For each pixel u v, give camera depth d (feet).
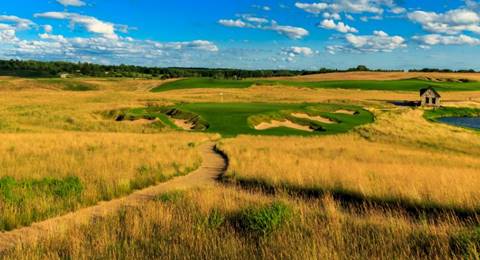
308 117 233.76
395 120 245.45
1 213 33.14
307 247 22.02
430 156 114.21
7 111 201.36
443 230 26.25
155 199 40.04
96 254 22.98
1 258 23.54
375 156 103.40
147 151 89.71
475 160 114.01
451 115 335.26
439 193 39.32
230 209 32.40
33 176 51.65
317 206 36.52
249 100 325.83
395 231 26.55
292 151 105.50
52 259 22.30
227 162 84.79
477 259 20.86
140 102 263.29
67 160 66.80
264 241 23.93
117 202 42.16
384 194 40.29
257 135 172.55
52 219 34.35
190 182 57.47
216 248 23.13
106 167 59.72
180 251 23.13
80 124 182.19
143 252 23.15
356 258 21.50
